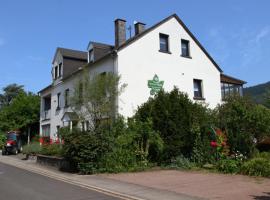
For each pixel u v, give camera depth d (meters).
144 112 20.38
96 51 27.53
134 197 10.73
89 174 17.16
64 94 31.95
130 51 24.52
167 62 26.30
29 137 42.47
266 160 15.39
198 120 19.69
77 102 22.67
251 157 17.23
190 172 16.78
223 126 19.02
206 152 18.75
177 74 26.73
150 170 17.95
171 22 27.14
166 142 19.33
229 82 31.98
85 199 10.46
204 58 28.75
